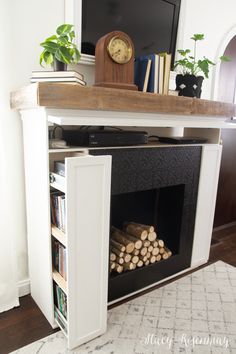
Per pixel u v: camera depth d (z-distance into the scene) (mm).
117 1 1629
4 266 1566
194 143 1872
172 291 1817
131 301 1702
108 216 1308
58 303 1436
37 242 1517
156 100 1436
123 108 1323
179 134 2262
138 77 1632
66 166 1114
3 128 1474
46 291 1480
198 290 1838
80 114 1281
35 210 1487
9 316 1550
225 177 2863
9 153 1529
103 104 1256
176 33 1969
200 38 1797
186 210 1924
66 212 1164
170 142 1841
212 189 2051
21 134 1548
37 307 1632
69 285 1241
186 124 1681
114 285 1648
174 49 1994
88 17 1546
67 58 1301
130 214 2002
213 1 2178
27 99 1210
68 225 1179
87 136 1385
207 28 2199
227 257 2322
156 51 1894
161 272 1895
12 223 1604
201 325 1526
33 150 1403
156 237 1995
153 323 1522
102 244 1316
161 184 1710
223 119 1945
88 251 1272
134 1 1695
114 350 1331
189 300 1731
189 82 1775
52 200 1383
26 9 1406
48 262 1396
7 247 1558
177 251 1993
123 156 1489
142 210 2055
